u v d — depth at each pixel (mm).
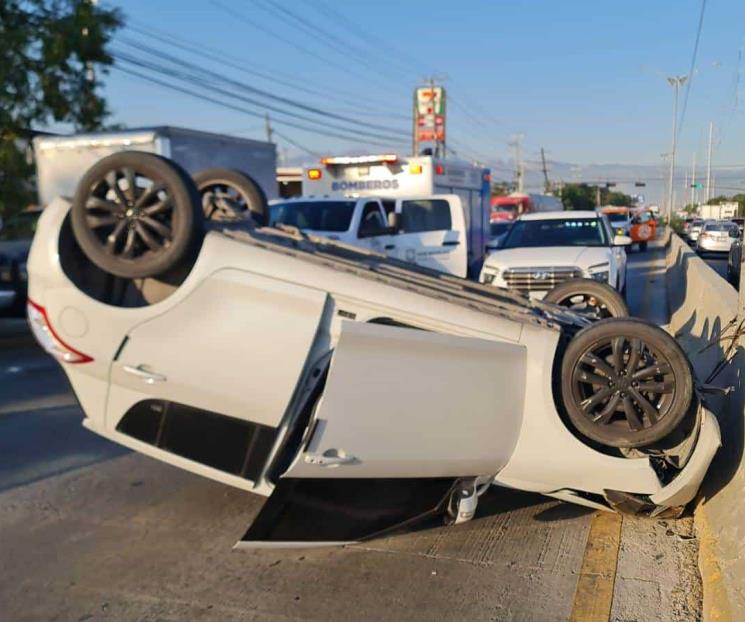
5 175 13703
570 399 4672
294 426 4699
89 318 4801
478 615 4098
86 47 14094
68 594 4398
